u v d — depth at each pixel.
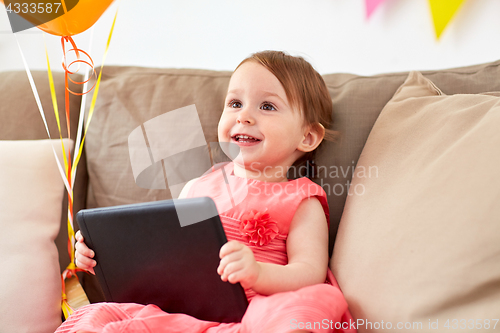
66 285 0.88
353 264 0.70
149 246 0.64
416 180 0.67
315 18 1.34
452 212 0.57
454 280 0.52
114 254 0.67
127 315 0.65
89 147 1.05
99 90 1.05
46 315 0.74
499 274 0.49
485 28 1.24
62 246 0.96
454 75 0.94
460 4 1.24
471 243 0.52
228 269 0.59
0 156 0.86
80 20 0.81
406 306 0.56
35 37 1.36
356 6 1.31
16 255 0.76
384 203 0.71
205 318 0.64
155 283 0.66
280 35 1.36
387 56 1.31
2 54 1.36
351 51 1.33
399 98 0.90
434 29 1.27
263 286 0.66
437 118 0.75
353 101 0.96
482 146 0.59
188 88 1.04
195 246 0.61
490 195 0.53
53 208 0.87
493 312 0.47
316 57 1.35
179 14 1.38
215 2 1.37
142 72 1.09
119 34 1.39
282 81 0.88
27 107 1.02
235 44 1.38
